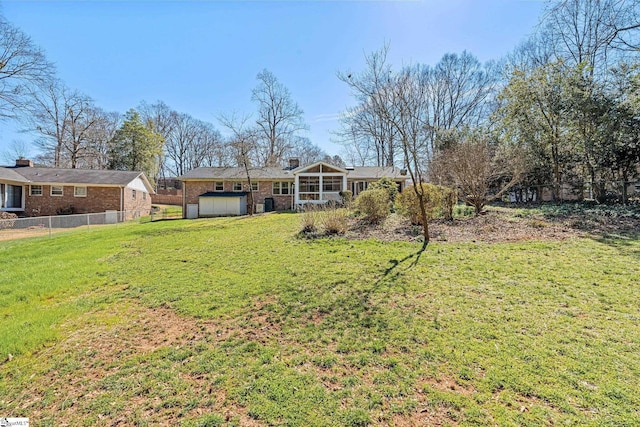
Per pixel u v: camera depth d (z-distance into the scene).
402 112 7.82
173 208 31.11
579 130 13.15
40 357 3.28
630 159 12.17
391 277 5.36
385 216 10.62
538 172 15.66
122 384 2.77
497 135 16.58
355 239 8.45
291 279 5.52
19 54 17.62
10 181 19.28
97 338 3.67
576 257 5.91
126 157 33.44
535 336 3.27
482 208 11.66
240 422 2.29
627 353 2.90
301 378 2.76
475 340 3.24
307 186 22.70
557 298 4.22
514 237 7.71
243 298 4.76
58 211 21.38
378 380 2.69
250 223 13.48
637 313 3.69
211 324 3.95
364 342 3.32
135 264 7.05
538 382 2.54
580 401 2.32
